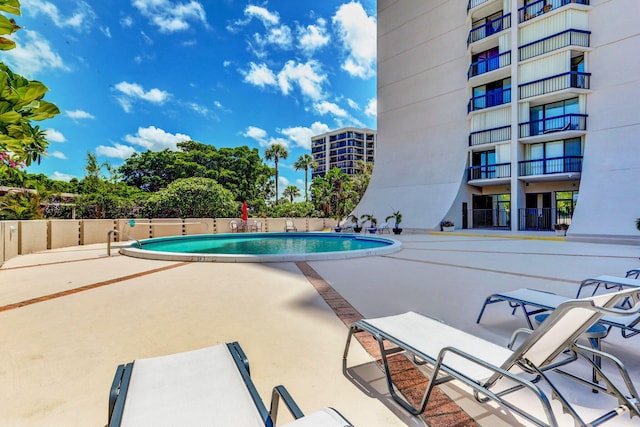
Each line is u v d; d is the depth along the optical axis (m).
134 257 8.82
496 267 7.37
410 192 23.31
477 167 20.53
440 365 1.96
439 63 23.12
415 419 1.99
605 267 7.38
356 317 3.90
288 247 12.88
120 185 35.06
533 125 18.69
